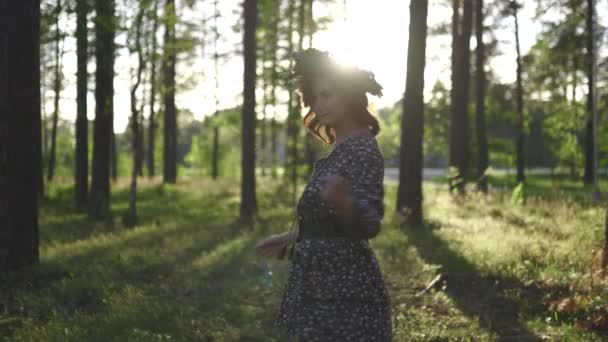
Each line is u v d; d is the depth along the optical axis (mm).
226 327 5891
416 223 13398
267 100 27688
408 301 6965
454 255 9062
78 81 16578
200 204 23203
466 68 22953
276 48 25359
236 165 50219
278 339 5590
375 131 2791
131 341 5289
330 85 2693
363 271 2695
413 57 14125
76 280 7793
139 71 16156
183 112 34969
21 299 7176
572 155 40938
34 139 8578
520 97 32594
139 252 9945
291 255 2998
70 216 18812
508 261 8320
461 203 17953
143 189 29203
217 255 9586
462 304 6797
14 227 8438
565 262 8297
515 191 16859
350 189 2525
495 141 45719
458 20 23625
